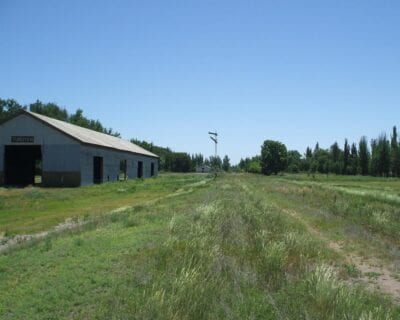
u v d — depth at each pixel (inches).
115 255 418.3
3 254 463.2
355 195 1263.5
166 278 340.2
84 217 782.5
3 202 1085.8
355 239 598.2
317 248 500.4
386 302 334.0
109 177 2142.0
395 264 459.2
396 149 4367.6
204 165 6038.4
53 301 305.9
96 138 2175.2
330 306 297.9
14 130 1829.5
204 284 325.1
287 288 341.1
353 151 4940.9
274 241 485.7
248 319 281.0
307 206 1012.5
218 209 740.0
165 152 5940.0
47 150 1806.1
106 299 303.0
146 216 700.7
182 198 1096.8
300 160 5792.3
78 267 382.9
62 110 4183.1
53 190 1549.0
